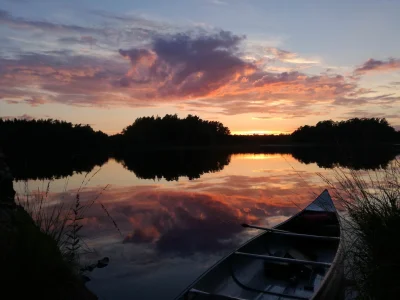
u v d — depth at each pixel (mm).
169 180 19750
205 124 88938
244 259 5480
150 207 11648
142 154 58000
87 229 8641
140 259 6715
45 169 24031
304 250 6805
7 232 3178
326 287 4176
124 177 21219
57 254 3396
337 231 6773
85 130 55531
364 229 3783
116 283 5598
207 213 10844
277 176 20891
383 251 3414
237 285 5016
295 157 39281
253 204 12250
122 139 76312
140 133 80062
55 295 3055
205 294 4137
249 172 23875
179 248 7418
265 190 15266
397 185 4156
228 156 49594
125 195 14047
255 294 4988
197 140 86688
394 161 4938
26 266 2955
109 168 28375
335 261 4676
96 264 6289
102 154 56188
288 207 11688
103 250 7152
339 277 4488
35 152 39250
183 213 10836
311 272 5336
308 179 17234
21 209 3924
